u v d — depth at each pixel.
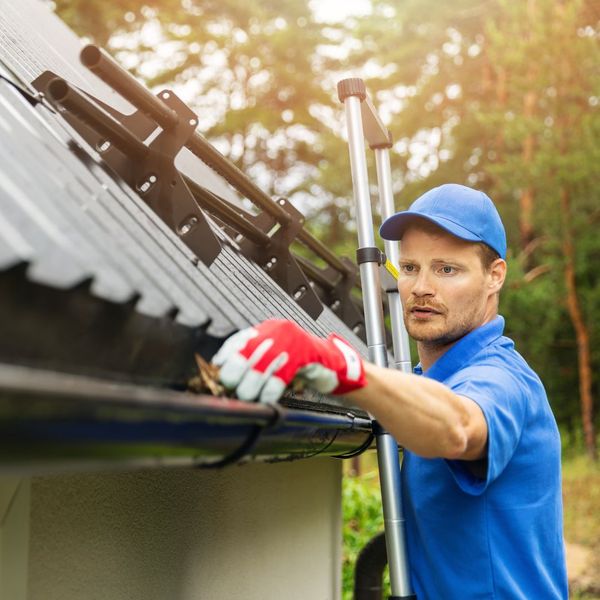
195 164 5.27
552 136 15.95
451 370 2.17
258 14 25.06
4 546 1.78
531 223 17.03
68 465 0.98
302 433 1.80
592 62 15.79
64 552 1.92
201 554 2.73
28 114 1.88
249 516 3.25
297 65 26.50
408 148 23.31
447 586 2.11
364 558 3.92
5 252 0.98
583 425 17.50
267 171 28.44
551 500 2.15
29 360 1.00
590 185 15.70
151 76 25.09
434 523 2.13
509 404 1.93
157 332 1.25
